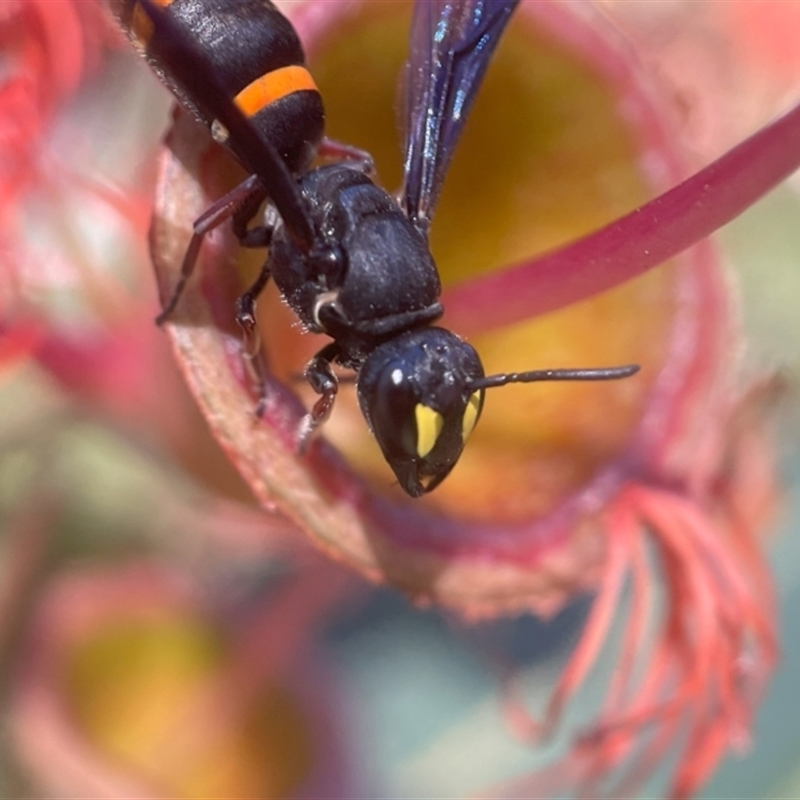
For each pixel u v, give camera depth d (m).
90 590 0.07
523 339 0.06
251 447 0.06
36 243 0.07
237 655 0.07
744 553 0.07
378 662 0.08
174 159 0.06
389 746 0.08
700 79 0.07
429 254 0.06
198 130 0.06
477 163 0.06
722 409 0.06
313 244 0.06
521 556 0.06
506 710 0.07
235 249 0.06
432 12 0.06
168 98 0.07
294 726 0.07
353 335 0.06
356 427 0.06
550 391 0.06
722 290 0.06
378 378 0.06
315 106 0.06
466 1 0.06
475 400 0.06
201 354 0.06
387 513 0.06
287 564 0.08
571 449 0.06
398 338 0.06
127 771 0.07
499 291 0.06
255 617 0.08
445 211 0.06
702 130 0.07
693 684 0.06
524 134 0.06
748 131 0.07
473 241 0.06
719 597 0.06
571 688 0.06
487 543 0.06
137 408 0.07
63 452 0.07
